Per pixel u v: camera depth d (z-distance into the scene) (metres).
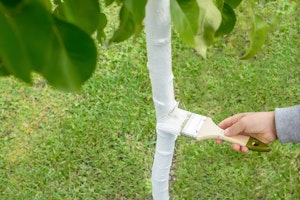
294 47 2.90
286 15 3.04
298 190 2.30
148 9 1.27
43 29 0.49
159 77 1.46
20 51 0.49
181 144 2.47
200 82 2.73
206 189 2.32
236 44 2.88
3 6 0.48
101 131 2.55
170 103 1.56
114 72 2.80
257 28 1.13
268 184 2.32
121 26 0.86
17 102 2.71
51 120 2.62
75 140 2.51
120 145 2.49
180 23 0.83
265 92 2.68
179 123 1.60
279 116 1.51
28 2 0.48
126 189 2.35
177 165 2.41
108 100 2.67
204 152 2.42
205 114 2.60
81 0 0.73
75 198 2.33
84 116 2.62
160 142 1.71
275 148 2.43
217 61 2.82
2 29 0.48
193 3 0.82
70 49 0.54
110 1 0.95
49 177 2.39
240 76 2.74
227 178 2.35
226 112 2.60
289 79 2.75
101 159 2.45
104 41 1.08
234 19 1.13
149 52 1.40
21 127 2.60
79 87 0.56
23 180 2.39
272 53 2.86
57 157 2.46
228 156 2.41
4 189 2.36
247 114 1.58
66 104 2.68
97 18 0.77
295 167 2.38
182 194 2.30
